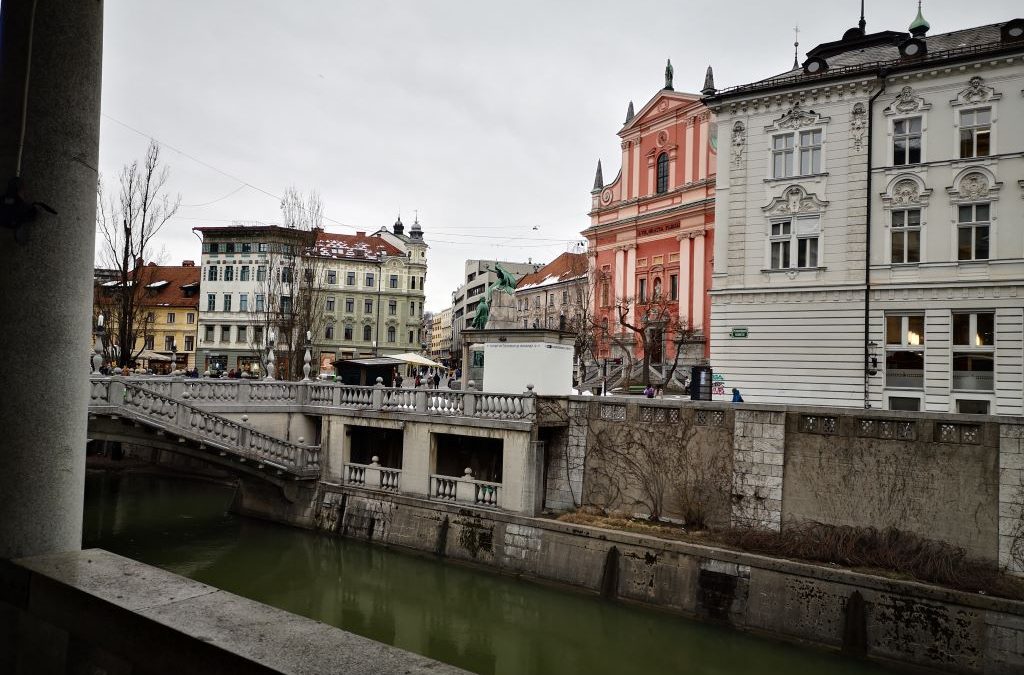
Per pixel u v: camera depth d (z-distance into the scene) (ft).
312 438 92.63
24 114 15.99
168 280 260.42
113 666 13.24
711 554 58.49
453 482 77.61
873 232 93.76
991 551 53.16
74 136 16.62
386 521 79.30
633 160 181.68
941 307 88.38
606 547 63.57
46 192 16.16
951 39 102.42
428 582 70.64
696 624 57.57
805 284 97.19
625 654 56.70
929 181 90.33
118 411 67.46
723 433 65.72
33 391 16.08
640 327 166.91
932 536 55.47
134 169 111.86
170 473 119.14
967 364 87.15
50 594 14.67
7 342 15.93
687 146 166.40
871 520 58.03
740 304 101.65
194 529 86.58
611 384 145.38
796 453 61.98
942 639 48.78
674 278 169.07
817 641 52.85
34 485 16.12
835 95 96.48
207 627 12.42
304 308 138.51
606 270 188.14
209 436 75.82
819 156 97.81
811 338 96.32
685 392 130.11
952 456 55.42
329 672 10.85
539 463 72.84
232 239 242.58
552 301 276.21
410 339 271.69
